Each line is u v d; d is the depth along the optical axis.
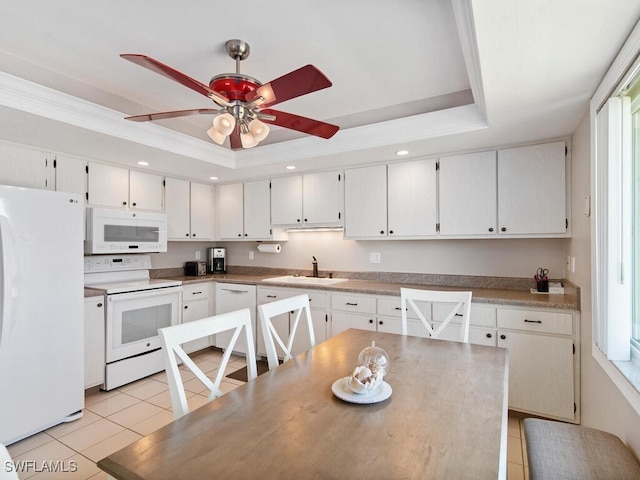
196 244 4.50
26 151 2.67
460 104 2.51
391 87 2.41
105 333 2.89
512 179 2.70
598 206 1.74
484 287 3.09
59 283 2.35
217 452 0.89
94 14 1.63
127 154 2.96
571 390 2.25
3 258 2.05
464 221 2.87
